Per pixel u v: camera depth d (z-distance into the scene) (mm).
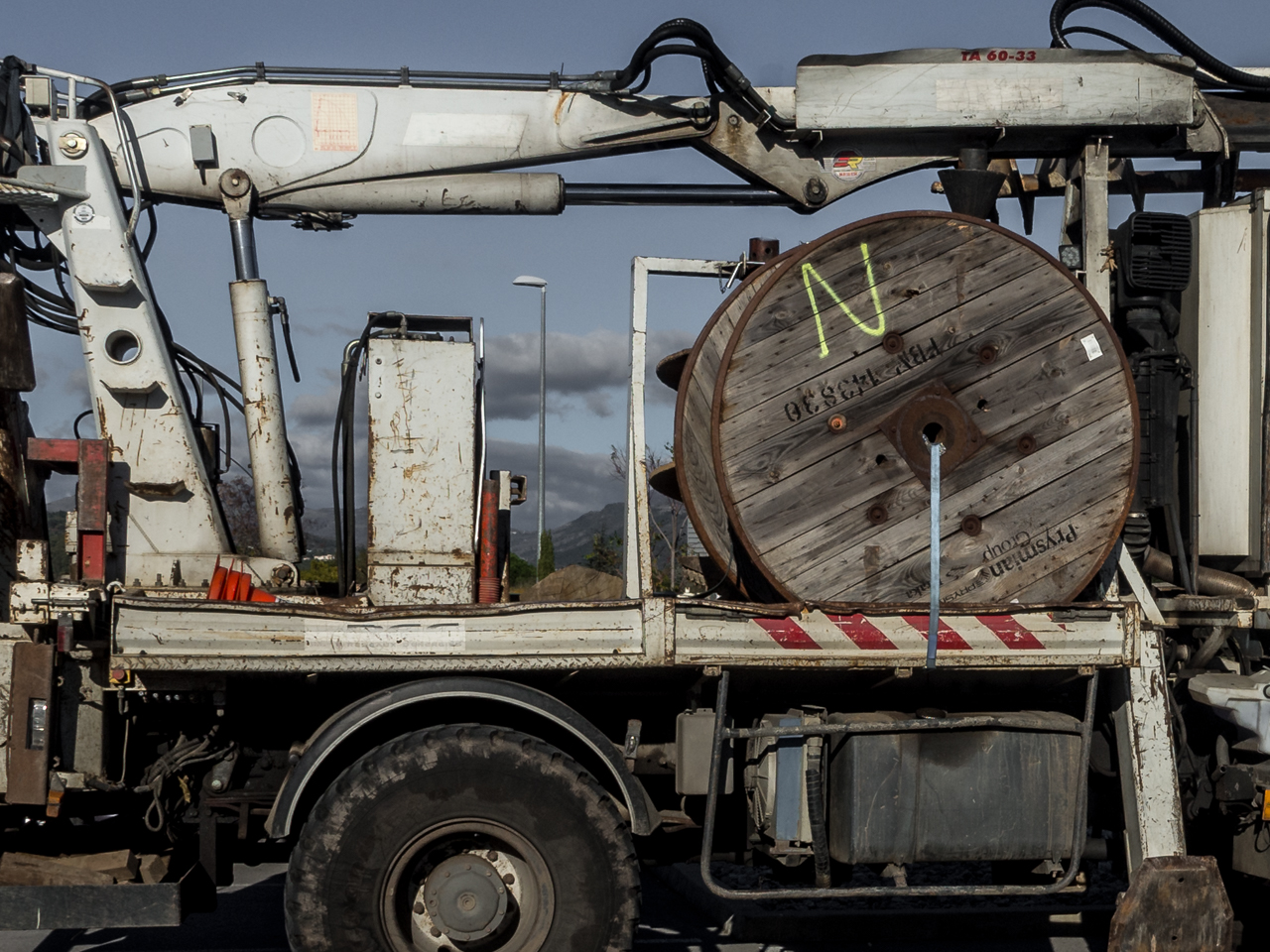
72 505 4637
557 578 10195
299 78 4898
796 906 5602
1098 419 4398
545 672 4223
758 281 4504
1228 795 4402
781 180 5094
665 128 5051
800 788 4211
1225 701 4461
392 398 4422
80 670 3934
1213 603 4668
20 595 3807
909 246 4328
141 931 5352
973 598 4336
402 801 3844
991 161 5613
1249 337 4852
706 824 4047
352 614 3926
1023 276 4375
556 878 3900
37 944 5137
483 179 5000
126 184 4684
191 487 4480
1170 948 4105
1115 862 4535
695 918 5734
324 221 4980
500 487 4727
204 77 4805
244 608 3871
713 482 4609
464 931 3861
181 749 4211
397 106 4941
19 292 4266
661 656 3990
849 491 4293
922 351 4324
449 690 3977
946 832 4180
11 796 3783
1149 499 4711
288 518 4590
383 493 4398
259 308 4625
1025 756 4258
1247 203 4906
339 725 3926
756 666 4047
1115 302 4930
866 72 4914
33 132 4559
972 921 5309
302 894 3789
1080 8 5254
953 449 4328
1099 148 4961
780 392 4266
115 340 4473
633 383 4582
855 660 4082
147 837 4383
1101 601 4309
